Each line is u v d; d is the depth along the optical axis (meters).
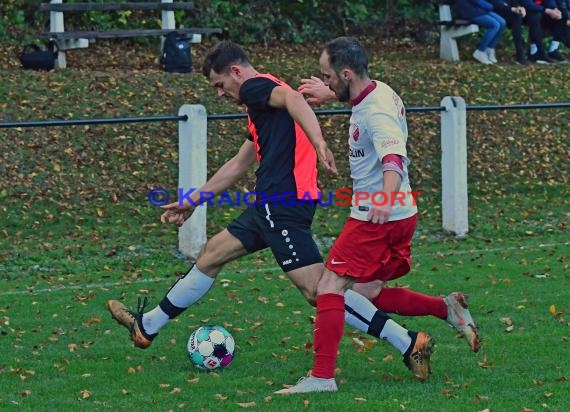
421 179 41.88
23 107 41.97
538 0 55.34
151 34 49.34
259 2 59.47
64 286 28.84
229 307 25.86
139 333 20.16
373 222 17.48
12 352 21.83
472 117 46.62
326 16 61.53
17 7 53.34
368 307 19.17
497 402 17.62
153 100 43.94
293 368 20.30
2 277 30.19
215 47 19.23
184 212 20.98
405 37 61.72
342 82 18.02
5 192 37.16
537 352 21.14
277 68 50.31
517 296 26.56
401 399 17.86
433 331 23.16
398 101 18.17
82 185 38.44
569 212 39.25
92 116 42.16
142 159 40.56
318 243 35.16
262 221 19.00
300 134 18.84
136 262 32.06
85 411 17.48
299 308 25.81
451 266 30.83
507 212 39.06
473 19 53.62
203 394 18.42
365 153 18.09
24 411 17.53
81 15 54.97
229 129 43.28
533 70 52.00
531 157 44.59
